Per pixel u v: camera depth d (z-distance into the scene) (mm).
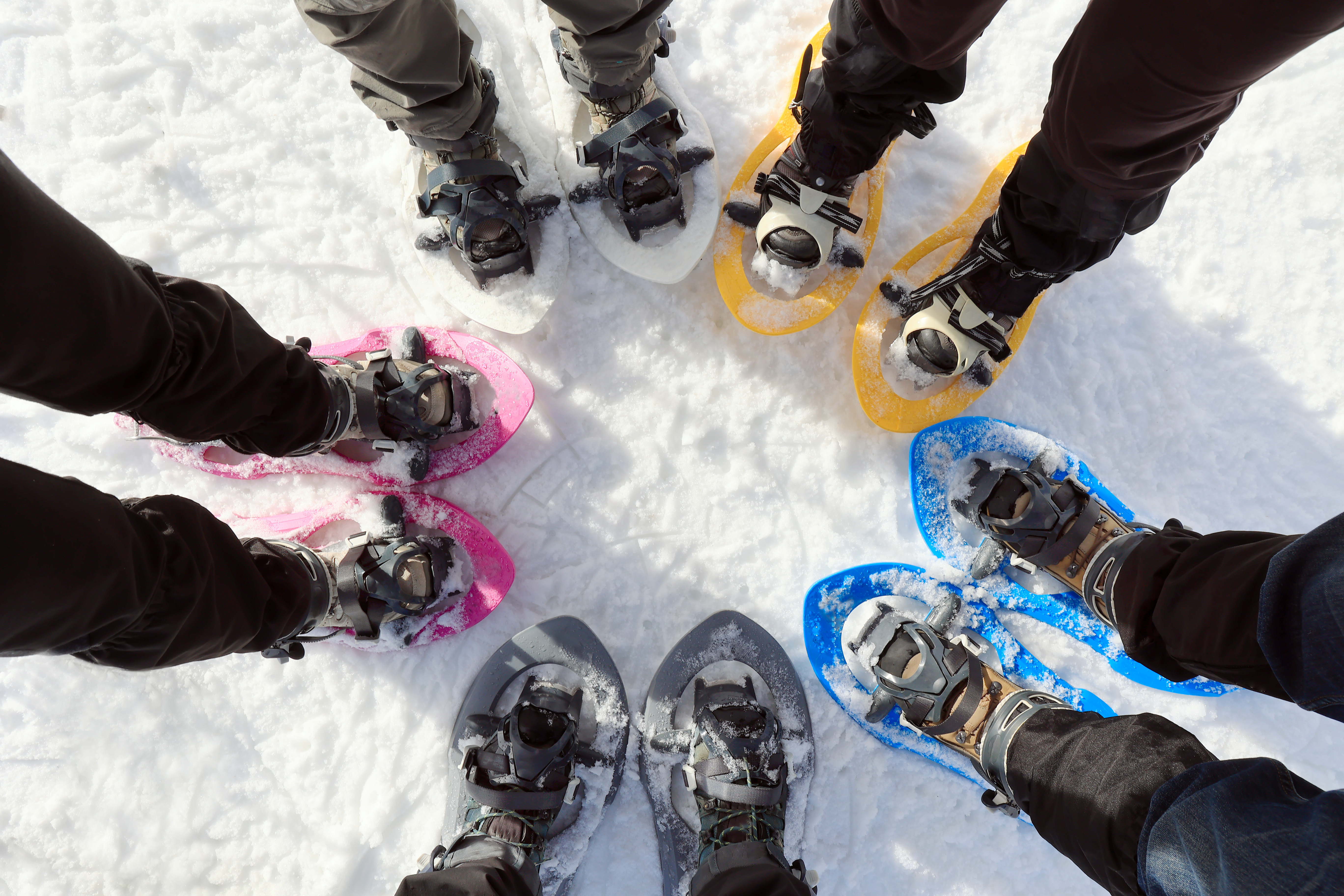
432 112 1267
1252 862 802
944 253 1715
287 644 1413
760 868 1350
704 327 1747
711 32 1754
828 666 1677
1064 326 1760
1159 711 1735
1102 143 1002
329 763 1674
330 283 1722
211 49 1722
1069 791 1216
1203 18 774
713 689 1626
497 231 1508
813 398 1748
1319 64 1815
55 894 1651
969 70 1784
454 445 1661
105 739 1672
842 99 1356
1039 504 1514
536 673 1673
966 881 1720
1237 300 1795
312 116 1732
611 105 1495
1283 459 1788
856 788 1706
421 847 1654
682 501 1731
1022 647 1702
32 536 758
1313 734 1738
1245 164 1812
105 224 1706
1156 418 1774
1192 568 1119
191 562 998
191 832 1663
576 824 1623
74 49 1700
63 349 824
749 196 1682
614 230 1664
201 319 1029
